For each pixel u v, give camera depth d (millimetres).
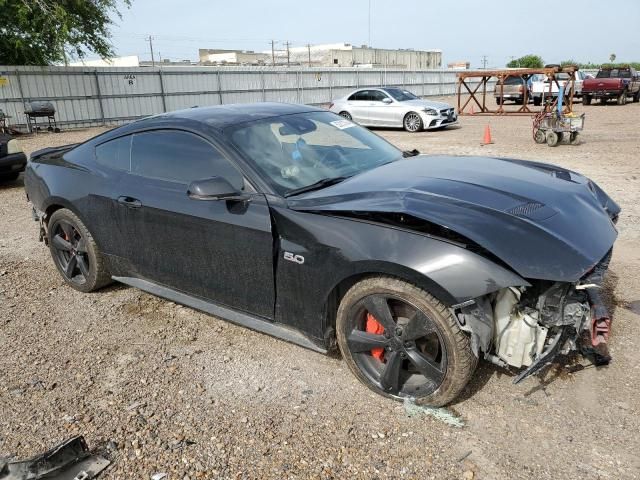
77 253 4625
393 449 2621
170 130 3809
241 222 3236
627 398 2893
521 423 2752
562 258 2504
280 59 80438
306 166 3506
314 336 3184
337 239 2875
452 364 2686
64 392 3234
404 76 39094
